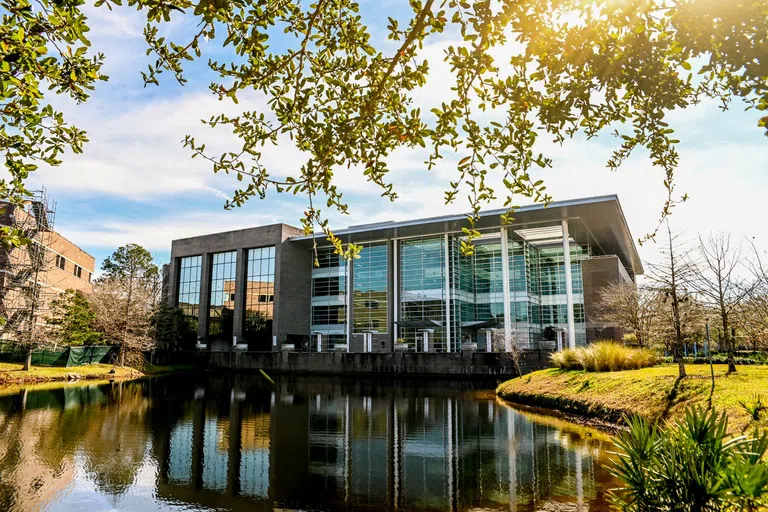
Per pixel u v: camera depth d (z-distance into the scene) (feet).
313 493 32.04
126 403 77.00
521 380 88.94
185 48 11.02
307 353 162.91
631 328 94.94
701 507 14.90
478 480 33.73
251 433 53.06
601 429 49.16
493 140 10.88
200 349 190.49
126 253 213.25
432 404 76.89
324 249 195.62
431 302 163.32
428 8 9.62
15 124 14.47
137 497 31.58
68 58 13.57
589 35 9.72
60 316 133.69
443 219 150.61
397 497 30.83
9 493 32.24
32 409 68.54
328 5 11.26
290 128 11.92
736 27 8.14
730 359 52.34
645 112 10.95
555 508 27.73
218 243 200.23
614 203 131.44
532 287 166.09
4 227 12.50
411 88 11.27
